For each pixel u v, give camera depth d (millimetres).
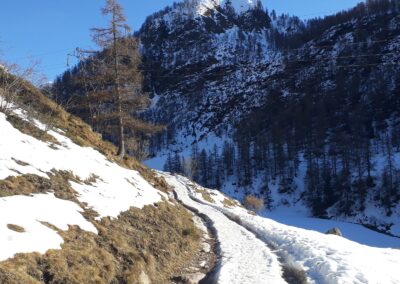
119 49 25422
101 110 26000
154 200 17812
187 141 177250
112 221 11750
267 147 125312
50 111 19172
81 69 26500
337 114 133250
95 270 8367
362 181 87812
